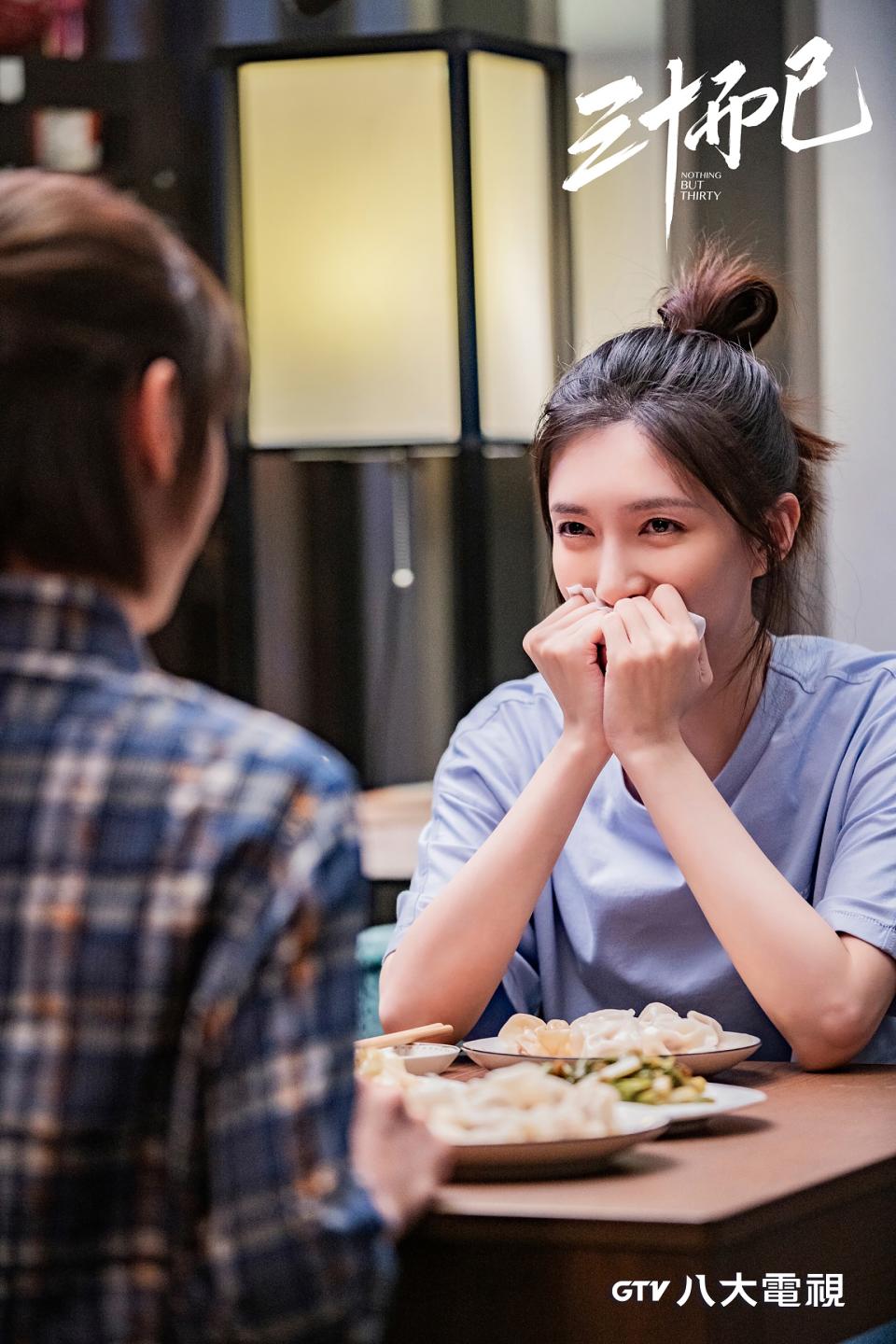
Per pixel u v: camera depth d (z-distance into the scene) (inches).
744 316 80.8
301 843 36.1
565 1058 62.9
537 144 144.5
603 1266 47.0
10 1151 35.0
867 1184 52.7
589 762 73.4
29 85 144.2
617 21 150.0
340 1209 35.3
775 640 82.3
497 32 148.5
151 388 38.0
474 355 139.3
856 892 71.1
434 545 159.5
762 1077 67.9
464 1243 48.1
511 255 142.6
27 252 37.3
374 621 159.6
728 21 149.2
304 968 35.7
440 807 82.8
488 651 143.9
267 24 144.9
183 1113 34.9
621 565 73.8
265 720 39.1
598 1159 51.4
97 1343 34.8
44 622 37.9
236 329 41.6
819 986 67.2
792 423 80.7
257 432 142.6
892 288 154.0
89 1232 35.2
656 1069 58.9
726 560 74.3
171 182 144.9
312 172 140.6
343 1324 35.2
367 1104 43.8
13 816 36.4
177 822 35.9
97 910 35.5
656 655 70.4
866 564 152.6
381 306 140.3
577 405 75.7
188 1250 35.3
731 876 68.7
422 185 139.0
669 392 74.2
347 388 141.2
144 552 39.2
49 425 37.3
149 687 38.1
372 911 140.2
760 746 78.0
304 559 156.8
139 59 144.6
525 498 155.3
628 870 77.2
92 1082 35.0
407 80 138.4
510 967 79.6
